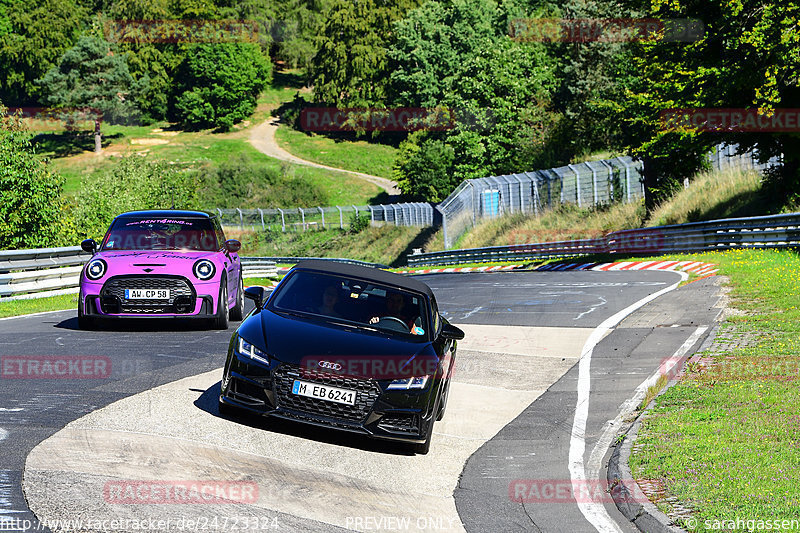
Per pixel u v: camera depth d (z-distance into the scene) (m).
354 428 23.95
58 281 69.25
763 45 89.62
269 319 26.39
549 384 36.50
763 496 19.98
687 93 101.19
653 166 139.88
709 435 25.78
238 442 24.03
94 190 168.25
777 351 38.06
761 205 115.12
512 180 192.50
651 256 112.81
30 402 26.55
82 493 18.53
